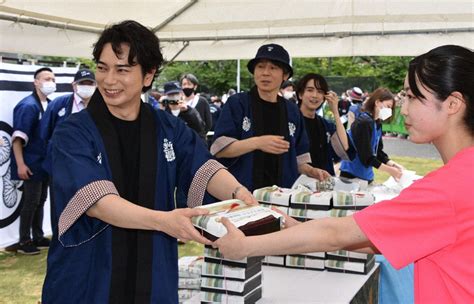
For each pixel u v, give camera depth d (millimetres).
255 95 2783
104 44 1360
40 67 4777
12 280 4055
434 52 1113
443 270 1080
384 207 1106
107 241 1368
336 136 3645
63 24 4160
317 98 3443
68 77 5133
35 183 4594
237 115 2730
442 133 1116
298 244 1195
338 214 2006
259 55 2693
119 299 1380
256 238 1249
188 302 1749
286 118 2840
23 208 4641
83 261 1368
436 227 1050
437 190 1047
